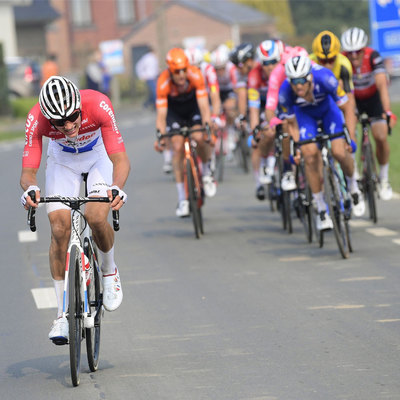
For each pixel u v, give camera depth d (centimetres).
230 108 5322
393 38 5906
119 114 12331
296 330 2081
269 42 3294
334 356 1870
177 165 3522
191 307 2339
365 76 3494
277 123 3184
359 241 3116
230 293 2472
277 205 3731
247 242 3244
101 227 1888
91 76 12688
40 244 3394
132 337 2094
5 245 3403
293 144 2889
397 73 14800
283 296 2409
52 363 1941
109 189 1783
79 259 1809
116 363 1906
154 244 3278
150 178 5350
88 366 1898
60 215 1891
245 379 1753
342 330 2061
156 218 3900
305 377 1748
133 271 2823
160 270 2819
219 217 3856
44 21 17350
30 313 2373
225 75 5266
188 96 3538
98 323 1900
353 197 3056
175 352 1958
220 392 1684
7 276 2852
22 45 17450
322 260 2850
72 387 1759
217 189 4756
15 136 9081
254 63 4394
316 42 3128
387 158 3519
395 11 5891
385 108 3444
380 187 3547
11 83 12188
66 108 1764
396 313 2183
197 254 3055
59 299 1895
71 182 1983
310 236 3172
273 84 3228
